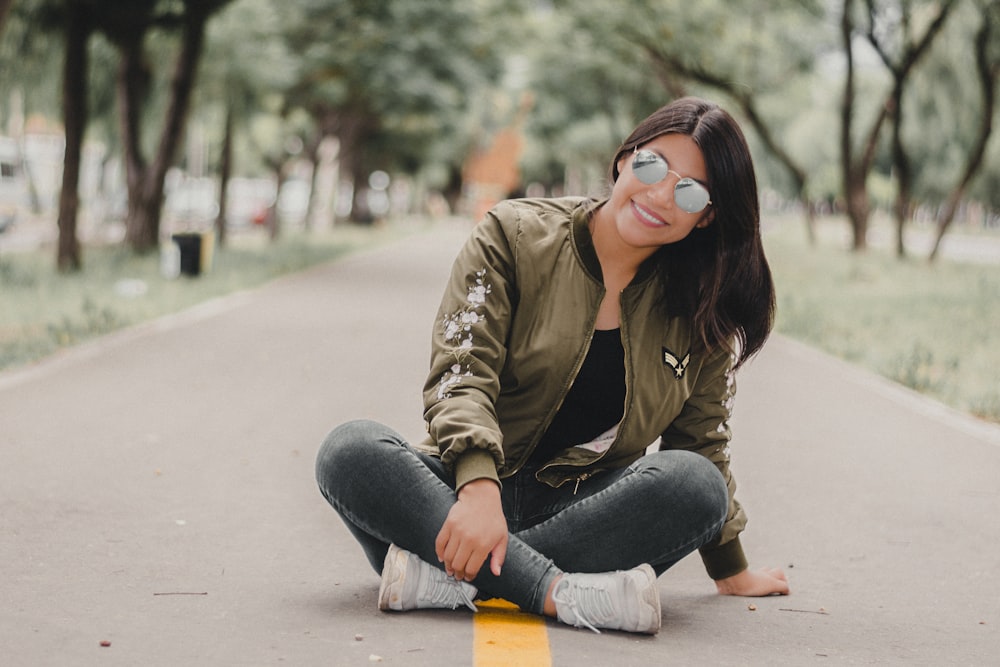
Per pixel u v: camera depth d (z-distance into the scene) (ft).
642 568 10.34
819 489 19.65
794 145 176.86
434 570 10.43
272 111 101.09
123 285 53.47
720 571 12.61
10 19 60.49
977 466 22.31
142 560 13.06
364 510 10.32
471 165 198.90
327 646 9.82
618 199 10.26
